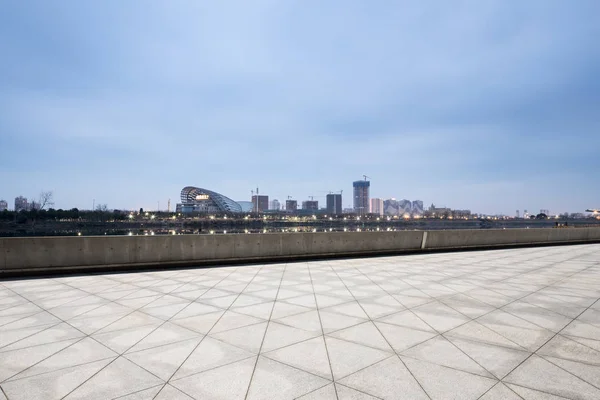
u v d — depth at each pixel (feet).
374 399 10.43
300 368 12.51
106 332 16.28
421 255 45.73
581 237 63.52
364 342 14.90
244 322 17.63
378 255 44.91
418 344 14.66
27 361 13.17
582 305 20.66
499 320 17.83
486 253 48.08
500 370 12.28
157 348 14.35
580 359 13.15
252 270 33.88
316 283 27.30
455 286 26.00
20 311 19.81
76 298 22.82
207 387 11.19
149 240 34.86
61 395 10.75
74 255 32.50
